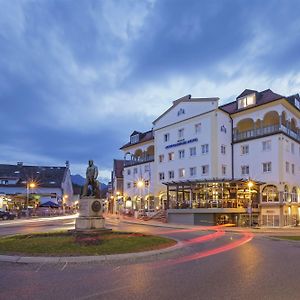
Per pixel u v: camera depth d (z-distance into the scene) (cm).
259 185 4434
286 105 4534
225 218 4194
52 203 6669
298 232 3153
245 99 4891
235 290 846
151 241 1714
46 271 1085
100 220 2072
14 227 3155
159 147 5744
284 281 951
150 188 6122
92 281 941
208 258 1395
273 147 4391
